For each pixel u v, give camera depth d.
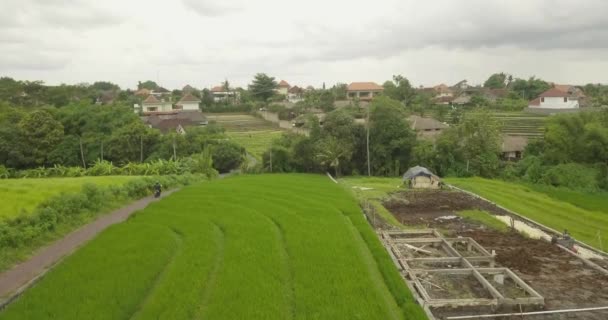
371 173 79.62
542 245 35.47
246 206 45.62
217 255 31.17
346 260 29.44
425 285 27.39
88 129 93.81
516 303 24.14
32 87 136.38
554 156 71.50
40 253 31.83
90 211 41.78
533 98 172.25
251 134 125.75
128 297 23.88
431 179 61.69
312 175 75.19
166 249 31.67
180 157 86.94
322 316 21.94
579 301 25.33
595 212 50.28
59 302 23.23
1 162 84.38
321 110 137.88
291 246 32.28
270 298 23.77
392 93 148.25
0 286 26.09
